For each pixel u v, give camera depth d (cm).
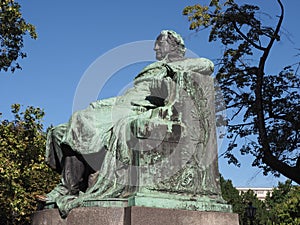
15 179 1537
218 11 1530
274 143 1560
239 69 1588
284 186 4662
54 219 519
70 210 507
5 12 1212
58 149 592
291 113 1539
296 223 2934
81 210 495
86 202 501
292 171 1388
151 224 476
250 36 1553
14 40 1266
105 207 487
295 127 1530
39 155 1552
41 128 1584
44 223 528
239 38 1584
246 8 1534
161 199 497
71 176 561
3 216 1759
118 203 494
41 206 573
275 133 1560
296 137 1547
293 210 3025
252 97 1591
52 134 603
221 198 560
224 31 1573
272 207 4569
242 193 4256
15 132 1555
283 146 1546
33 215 555
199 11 1499
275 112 1572
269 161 1441
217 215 517
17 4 1230
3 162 1408
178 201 506
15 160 1519
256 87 1532
